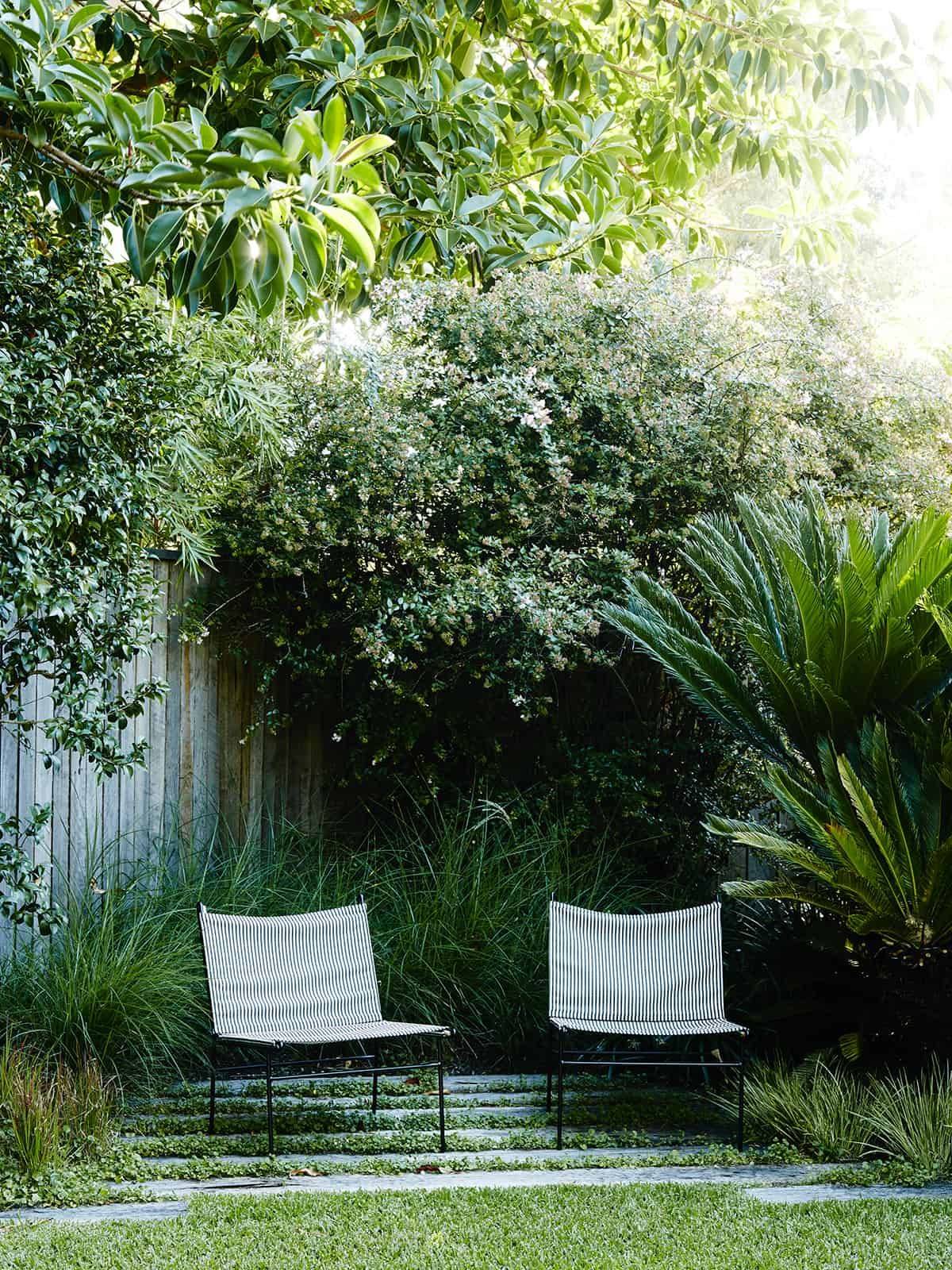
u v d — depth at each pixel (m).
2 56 4.58
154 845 7.40
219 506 7.96
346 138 5.80
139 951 6.30
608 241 7.02
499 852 7.62
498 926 7.18
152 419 5.76
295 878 7.60
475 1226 4.06
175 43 6.34
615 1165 5.04
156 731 7.55
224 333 7.43
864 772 6.43
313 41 6.04
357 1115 5.69
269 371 8.03
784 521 7.25
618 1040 6.82
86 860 6.91
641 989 6.11
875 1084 5.61
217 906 7.02
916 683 6.57
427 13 6.84
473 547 8.00
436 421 8.22
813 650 6.53
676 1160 5.09
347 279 6.10
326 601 8.38
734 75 6.96
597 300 8.35
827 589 6.93
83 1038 5.71
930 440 9.31
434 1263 3.68
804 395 8.47
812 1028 6.36
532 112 7.25
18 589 4.89
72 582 5.19
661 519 8.39
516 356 8.30
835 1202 4.41
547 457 7.95
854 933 6.42
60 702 5.36
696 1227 4.10
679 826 8.35
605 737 8.58
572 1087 6.45
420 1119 5.68
